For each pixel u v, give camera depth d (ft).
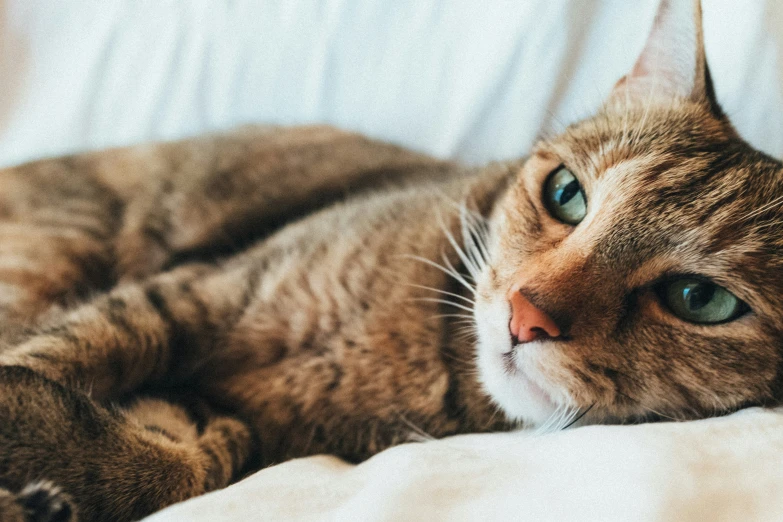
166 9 1.52
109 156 1.37
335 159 1.36
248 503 0.74
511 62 1.37
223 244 1.28
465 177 1.18
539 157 1.02
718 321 0.88
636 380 0.89
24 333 1.00
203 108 1.52
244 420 1.03
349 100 1.48
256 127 1.44
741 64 1.26
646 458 0.71
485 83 1.39
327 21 1.45
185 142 1.39
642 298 0.89
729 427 0.77
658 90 1.04
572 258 0.89
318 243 1.08
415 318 1.02
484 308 0.94
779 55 1.24
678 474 0.69
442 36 1.41
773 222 0.88
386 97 1.45
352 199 1.23
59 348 0.95
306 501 0.75
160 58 1.52
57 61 1.54
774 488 0.69
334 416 1.04
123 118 1.53
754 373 0.88
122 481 0.83
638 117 0.98
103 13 1.53
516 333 0.90
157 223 1.35
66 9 1.53
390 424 1.03
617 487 0.69
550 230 0.94
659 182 0.90
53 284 1.26
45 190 1.33
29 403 0.81
